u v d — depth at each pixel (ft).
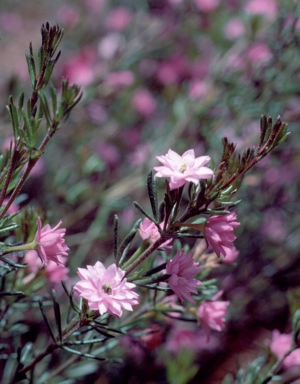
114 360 1.10
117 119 2.30
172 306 1.13
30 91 2.35
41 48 0.88
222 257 1.11
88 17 2.77
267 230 2.07
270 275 1.98
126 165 2.20
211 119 1.98
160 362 1.72
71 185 2.01
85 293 0.86
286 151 1.99
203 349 1.91
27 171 0.89
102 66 2.12
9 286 1.17
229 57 2.06
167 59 2.50
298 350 1.23
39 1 3.25
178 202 0.88
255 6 1.97
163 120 2.36
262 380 1.20
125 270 0.91
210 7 2.27
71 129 2.24
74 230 2.08
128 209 2.00
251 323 2.01
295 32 1.78
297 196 2.13
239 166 0.87
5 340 1.46
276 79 1.86
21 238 1.11
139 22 2.47
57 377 1.41
